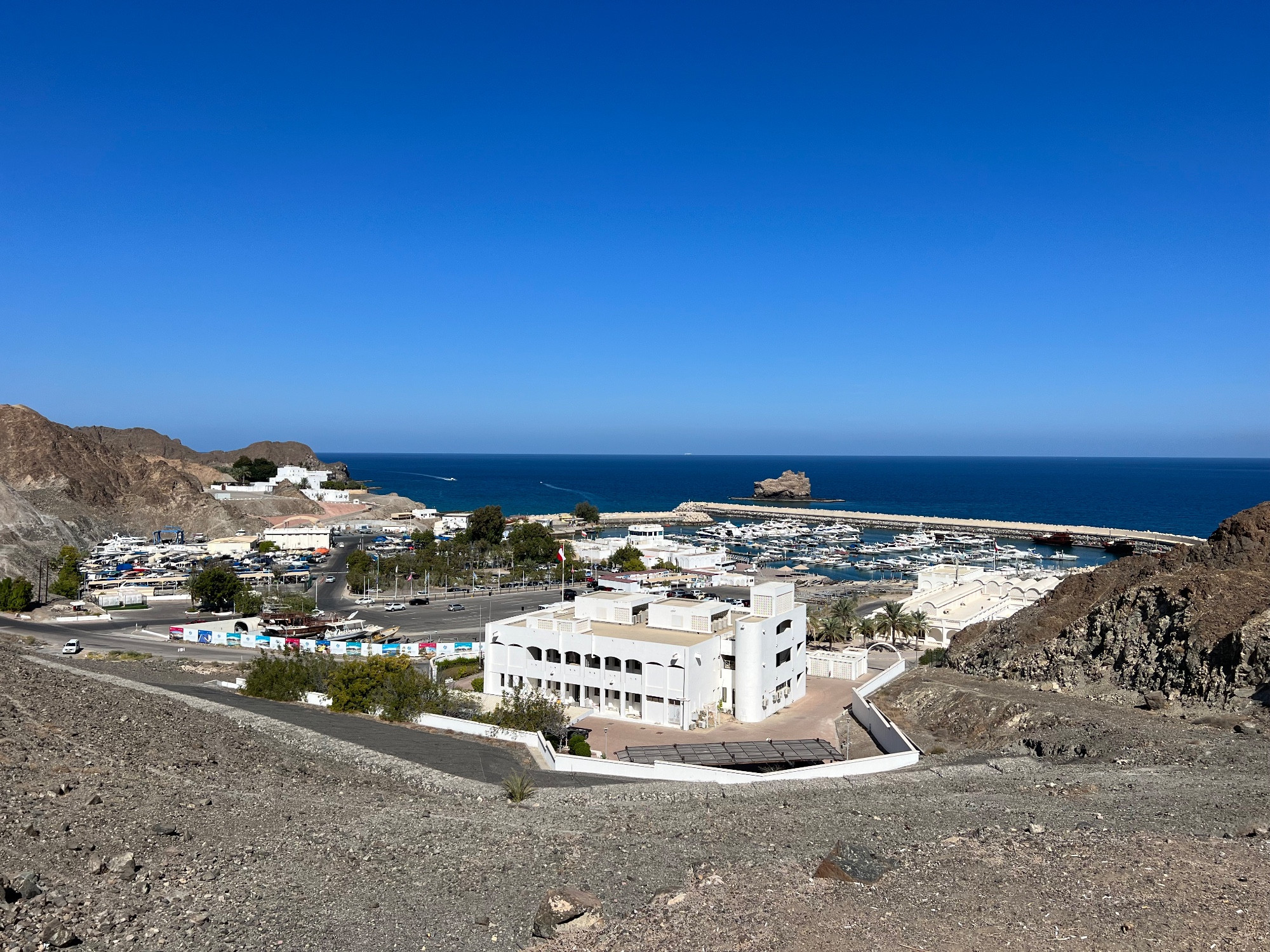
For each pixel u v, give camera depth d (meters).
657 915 22.91
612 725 70.75
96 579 163.38
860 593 175.00
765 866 26.69
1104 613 64.75
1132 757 43.34
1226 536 65.44
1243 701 49.66
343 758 47.72
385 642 115.31
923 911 22.39
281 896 24.05
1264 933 20.53
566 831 32.81
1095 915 21.81
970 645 81.50
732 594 165.25
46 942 18.92
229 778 36.97
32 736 35.75
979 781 41.66
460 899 24.80
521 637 77.88
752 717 73.00
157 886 23.36
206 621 128.38
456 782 44.00
